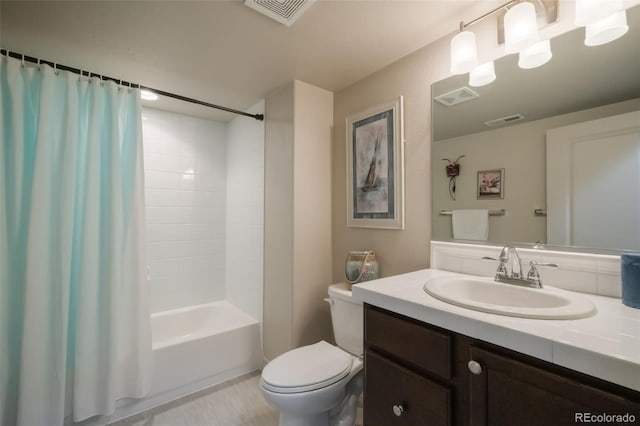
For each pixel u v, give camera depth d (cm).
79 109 158
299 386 126
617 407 56
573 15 108
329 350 155
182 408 176
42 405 138
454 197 142
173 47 155
